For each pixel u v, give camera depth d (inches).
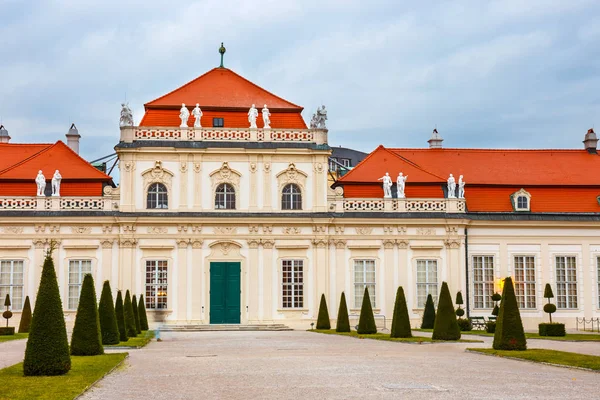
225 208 2327.8
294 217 2325.3
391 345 1525.6
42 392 828.0
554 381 947.3
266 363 1129.4
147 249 2287.2
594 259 2455.7
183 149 2308.1
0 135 2822.3
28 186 2341.3
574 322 2429.9
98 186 2363.4
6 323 2164.1
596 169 2610.7
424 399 792.3
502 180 2524.6
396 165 2524.6
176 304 2285.9
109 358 1182.9
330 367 1069.8
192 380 940.0
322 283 2333.9
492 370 1053.8
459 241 2396.7
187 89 2477.9
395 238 2377.0
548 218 2438.5
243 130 2346.2
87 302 1256.8
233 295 2309.3
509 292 1365.7
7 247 2251.5
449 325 1647.4
